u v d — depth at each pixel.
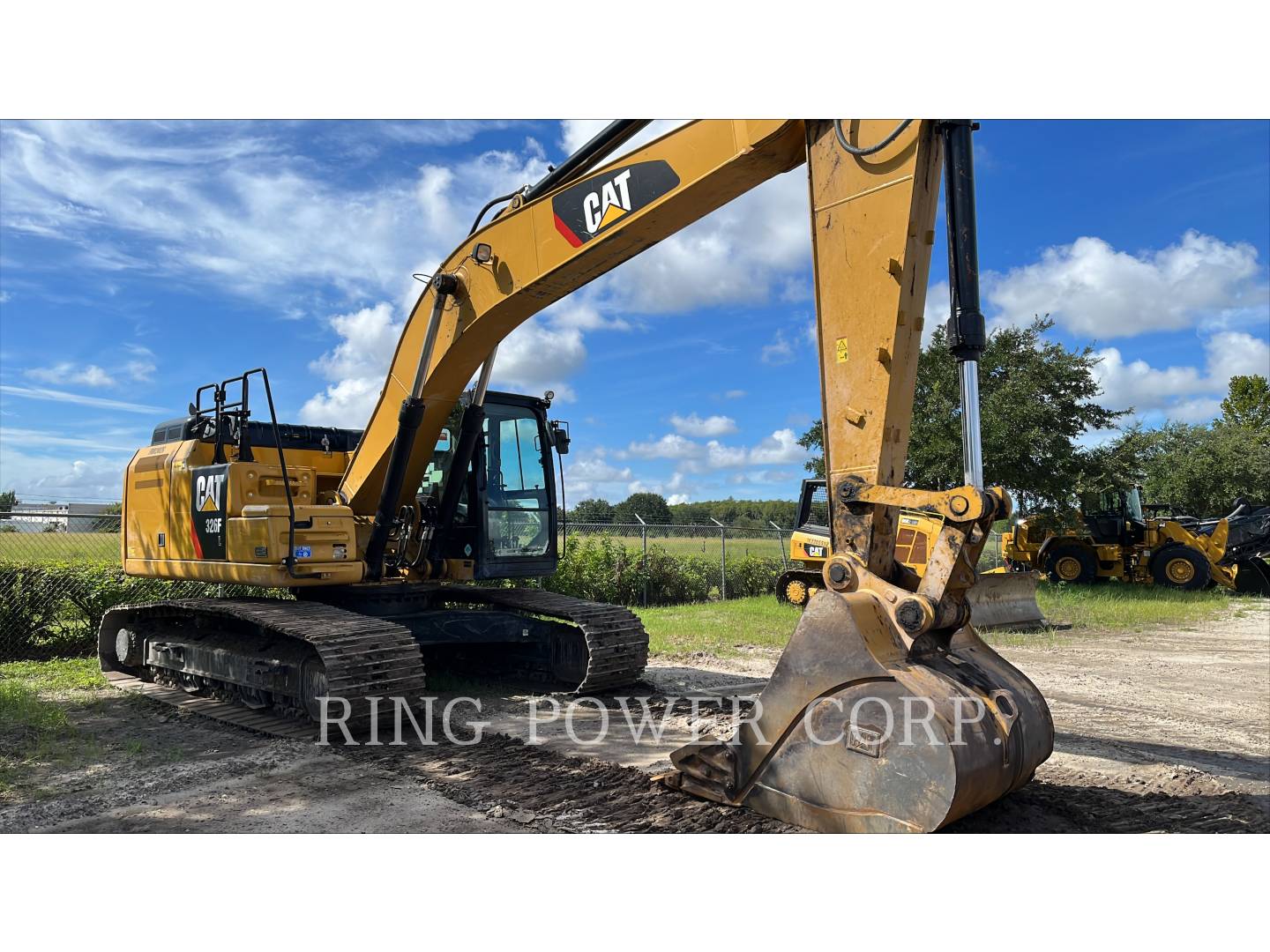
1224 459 35.22
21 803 4.77
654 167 5.14
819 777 3.98
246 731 6.51
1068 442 19.88
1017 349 20.66
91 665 9.62
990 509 3.84
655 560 18.17
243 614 6.80
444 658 8.94
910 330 4.17
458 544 8.09
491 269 6.28
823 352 4.32
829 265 4.30
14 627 10.37
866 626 3.92
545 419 8.66
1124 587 19.25
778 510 31.25
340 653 6.02
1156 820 4.36
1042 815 4.39
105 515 11.19
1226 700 7.90
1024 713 4.14
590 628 7.52
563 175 5.85
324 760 5.63
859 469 4.18
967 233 3.99
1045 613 14.91
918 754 3.64
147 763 5.58
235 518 7.03
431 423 7.16
